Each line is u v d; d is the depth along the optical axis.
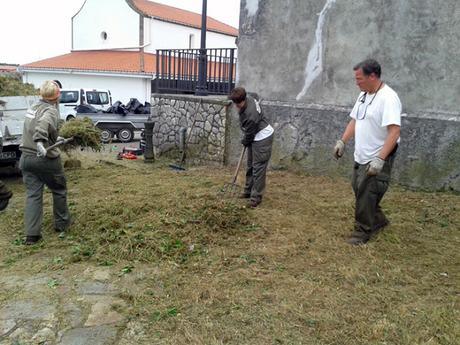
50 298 3.36
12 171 8.34
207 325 2.91
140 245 4.21
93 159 10.21
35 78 31.39
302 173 7.46
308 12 7.07
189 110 9.32
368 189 4.00
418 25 5.94
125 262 3.97
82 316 3.09
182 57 10.35
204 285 3.47
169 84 10.72
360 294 3.30
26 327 2.96
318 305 3.15
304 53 7.24
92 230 4.73
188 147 9.36
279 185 6.57
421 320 2.92
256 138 5.30
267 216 5.04
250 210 5.22
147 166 9.14
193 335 2.80
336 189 6.30
